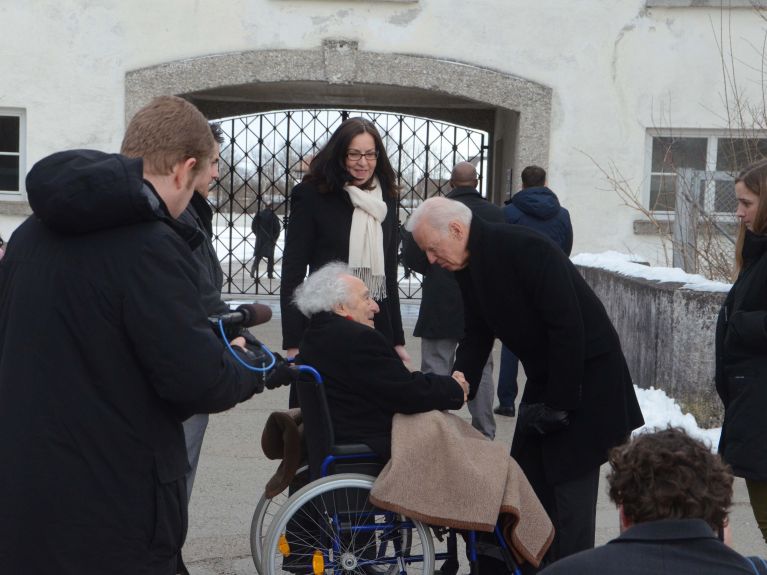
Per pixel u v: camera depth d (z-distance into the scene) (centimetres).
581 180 1209
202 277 385
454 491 378
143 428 270
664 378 751
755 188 407
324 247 518
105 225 267
